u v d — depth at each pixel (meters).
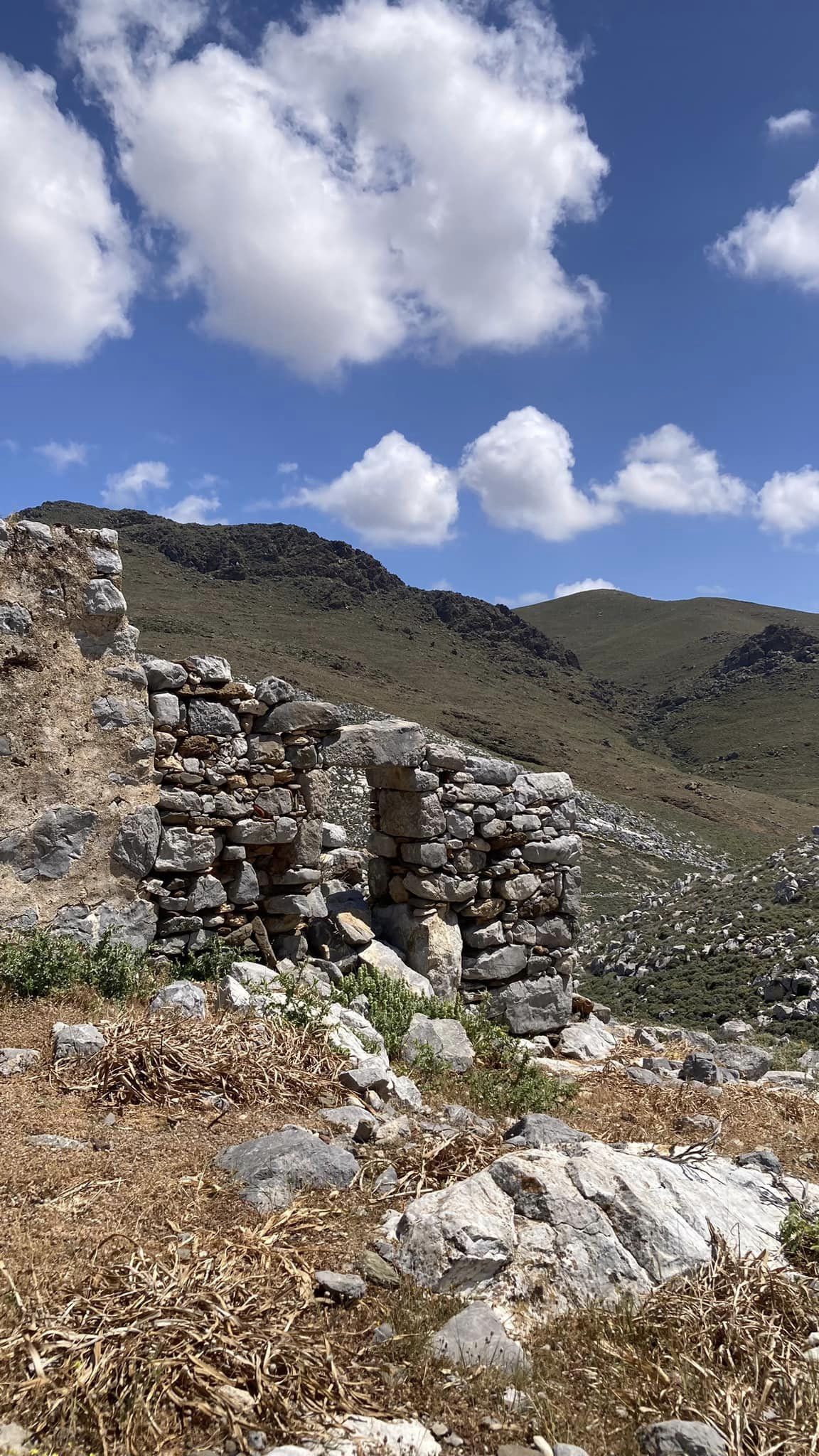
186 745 8.59
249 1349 3.34
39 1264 3.69
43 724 7.89
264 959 8.91
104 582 8.22
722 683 127.81
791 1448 3.26
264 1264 3.87
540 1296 4.15
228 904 8.82
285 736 9.23
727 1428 3.35
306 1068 6.17
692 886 31.59
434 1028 7.86
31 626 7.87
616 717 117.88
